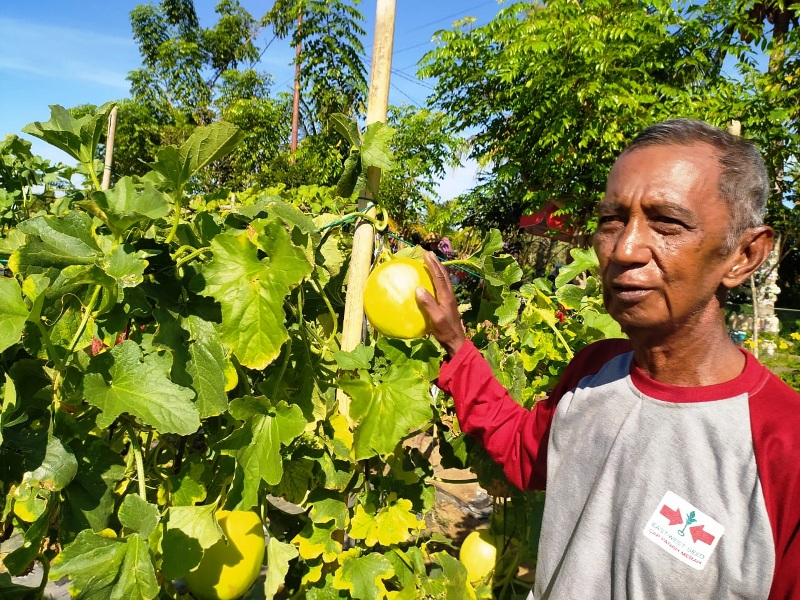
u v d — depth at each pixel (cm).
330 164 1133
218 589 164
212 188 1182
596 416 133
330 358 204
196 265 170
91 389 133
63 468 131
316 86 1289
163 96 1988
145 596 125
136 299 151
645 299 113
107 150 240
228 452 157
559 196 870
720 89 779
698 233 108
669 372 121
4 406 126
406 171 1175
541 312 272
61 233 149
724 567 104
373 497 201
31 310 125
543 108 805
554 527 135
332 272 225
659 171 110
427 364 184
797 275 1853
